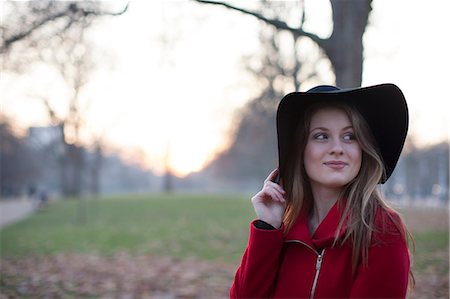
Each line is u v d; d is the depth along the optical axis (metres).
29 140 44.91
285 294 1.77
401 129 1.84
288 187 1.94
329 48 5.83
